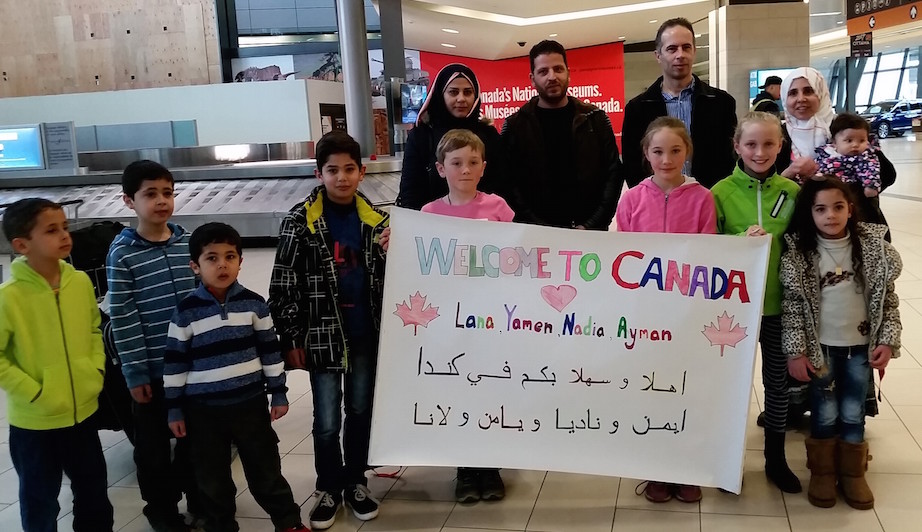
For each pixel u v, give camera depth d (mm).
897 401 3232
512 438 2365
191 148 11367
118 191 10258
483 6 13719
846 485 2371
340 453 2510
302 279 2385
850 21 11945
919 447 2768
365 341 2465
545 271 2352
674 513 2391
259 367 2252
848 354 2293
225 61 17562
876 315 2230
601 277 2332
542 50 2777
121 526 2553
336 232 2422
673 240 2289
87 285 2283
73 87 16547
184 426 2217
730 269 2264
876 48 24938
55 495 2199
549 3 13531
